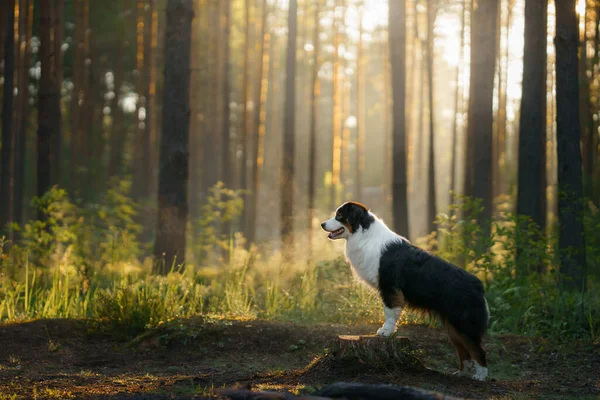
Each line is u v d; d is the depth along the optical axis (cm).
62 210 1341
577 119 1089
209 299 1004
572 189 1085
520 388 665
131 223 1568
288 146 1872
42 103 1541
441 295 650
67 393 616
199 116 3114
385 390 507
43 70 1537
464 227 1048
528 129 1204
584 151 1792
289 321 928
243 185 2523
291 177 1867
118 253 1315
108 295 934
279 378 671
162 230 1265
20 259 1167
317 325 903
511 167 2753
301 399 493
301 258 1513
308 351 830
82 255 1238
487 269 1056
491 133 1341
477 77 1341
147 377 705
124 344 847
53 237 1225
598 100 1800
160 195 1277
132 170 2852
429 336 869
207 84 3036
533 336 901
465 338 656
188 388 630
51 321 904
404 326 905
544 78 1327
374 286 689
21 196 2148
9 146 1723
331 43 3097
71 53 3194
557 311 939
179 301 969
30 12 2211
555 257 1041
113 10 2845
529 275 1032
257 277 1218
